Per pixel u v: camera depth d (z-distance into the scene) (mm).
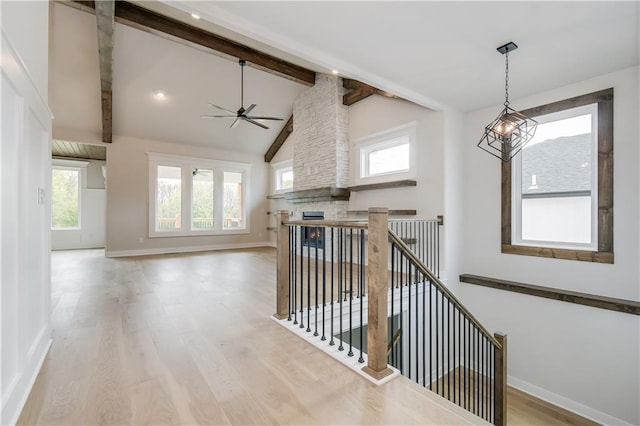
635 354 3070
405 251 2168
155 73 5562
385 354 1945
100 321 2787
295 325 2695
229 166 8266
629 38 2625
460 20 2412
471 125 4547
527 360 3867
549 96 3773
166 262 6066
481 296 4316
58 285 4172
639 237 3117
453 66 3174
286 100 6914
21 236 1565
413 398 1715
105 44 4113
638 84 3121
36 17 1899
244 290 3934
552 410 3494
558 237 3758
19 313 1531
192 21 4367
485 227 4395
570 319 3516
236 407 1604
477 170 4480
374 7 2270
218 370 1960
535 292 3742
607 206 3314
